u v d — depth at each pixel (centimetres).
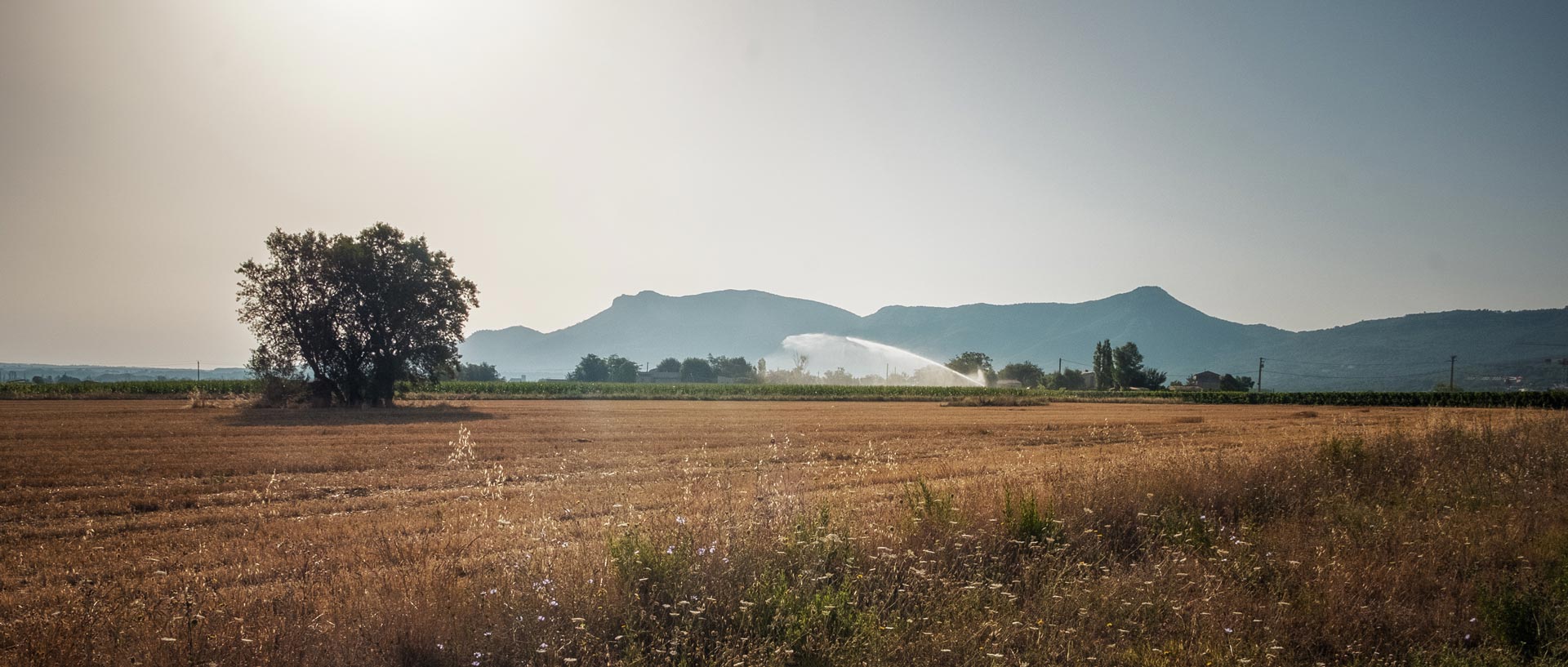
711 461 2323
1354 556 793
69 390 7875
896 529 834
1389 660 570
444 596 635
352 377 5525
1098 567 752
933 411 6406
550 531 969
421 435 3266
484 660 529
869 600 637
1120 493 1001
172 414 4681
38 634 609
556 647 534
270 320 5366
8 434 3212
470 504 1559
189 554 1128
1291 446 1636
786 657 521
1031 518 834
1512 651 579
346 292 5434
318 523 1388
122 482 1911
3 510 1555
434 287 5753
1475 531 881
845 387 10919
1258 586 722
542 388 10338
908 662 529
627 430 3672
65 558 1134
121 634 583
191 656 532
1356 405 8344
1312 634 614
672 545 702
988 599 649
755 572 654
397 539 1177
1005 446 2900
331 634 580
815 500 1037
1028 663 536
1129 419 5094
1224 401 9575
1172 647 572
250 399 5588
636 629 563
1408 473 1293
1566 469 1300
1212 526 905
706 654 548
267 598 747
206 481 1939
